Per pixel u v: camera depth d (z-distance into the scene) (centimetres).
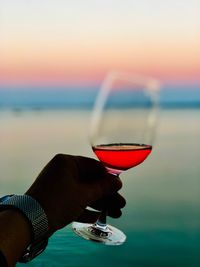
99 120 44
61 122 1077
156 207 259
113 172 44
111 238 48
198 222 227
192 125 885
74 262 58
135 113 44
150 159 450
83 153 466
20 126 952
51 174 37
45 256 58
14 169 401
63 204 35
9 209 34
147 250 184
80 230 49
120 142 44
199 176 356
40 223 34
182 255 179
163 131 762
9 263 31
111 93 44
